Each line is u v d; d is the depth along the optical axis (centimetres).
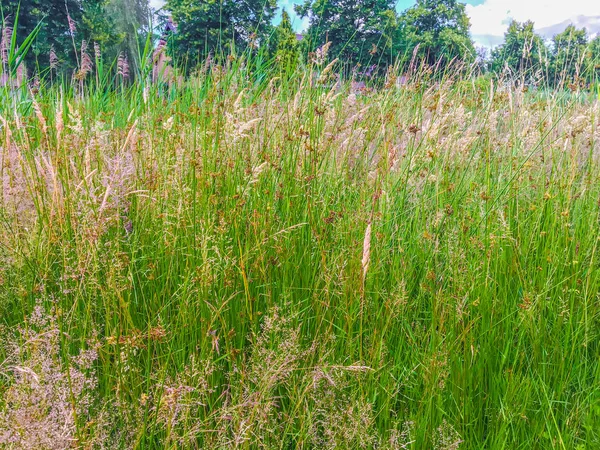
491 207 286
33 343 171
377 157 329
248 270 231
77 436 153
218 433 174
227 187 270
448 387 211
